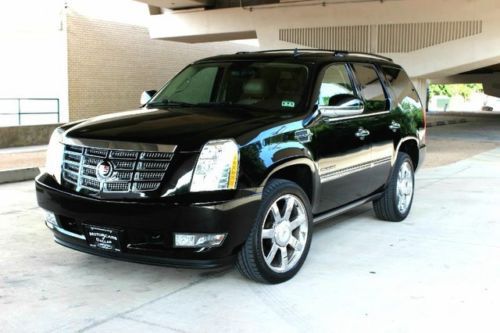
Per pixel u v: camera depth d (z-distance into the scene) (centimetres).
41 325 386
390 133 632
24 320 394
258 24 2233
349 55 609
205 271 500
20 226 653
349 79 582
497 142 1836
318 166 502
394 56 1973
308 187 504
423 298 440
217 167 412
